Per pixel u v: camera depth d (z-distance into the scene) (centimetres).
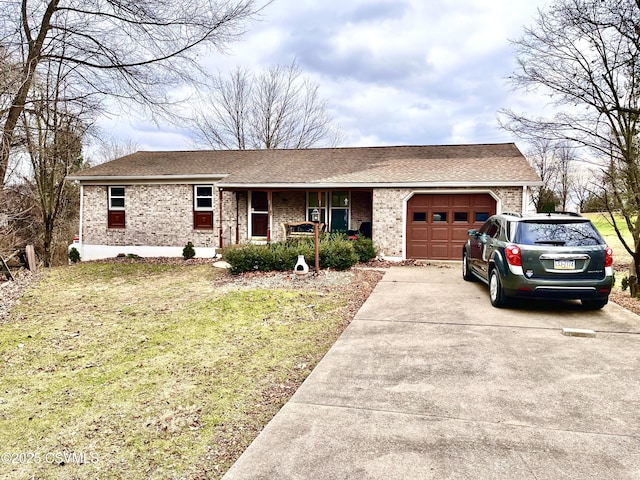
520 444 308
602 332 589
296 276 1038
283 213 1568
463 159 1478
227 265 1314
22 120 1205
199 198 1588
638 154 923
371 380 436
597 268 655
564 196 2191
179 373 498
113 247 1648
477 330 604
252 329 666
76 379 498
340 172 1450
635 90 920
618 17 863
